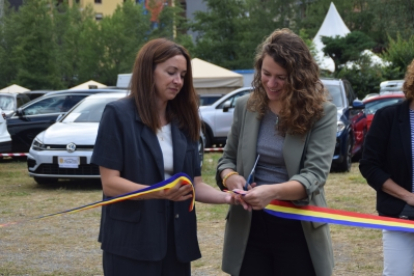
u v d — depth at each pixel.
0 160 13.52
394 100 14.68
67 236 6.12
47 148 8.73
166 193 2.44
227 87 19.83
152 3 52.59
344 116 10.79
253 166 2.88
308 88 2.73
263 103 2.89
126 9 50.72
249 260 2.95
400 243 3.22
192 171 2.77
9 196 8.34
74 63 48.34
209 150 13.95
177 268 2.71
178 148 2.68
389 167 3.25
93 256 5.41
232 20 41.09
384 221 2.87
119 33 46.97
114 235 2.60
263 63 2.77
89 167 8.58
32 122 13.27
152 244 2.57
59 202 7.89
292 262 2.88
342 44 25.56
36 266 5.09
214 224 6.62
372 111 14.57
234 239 2.95
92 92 13.56
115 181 2.54
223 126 15.05
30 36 38.56
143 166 2.58
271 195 2.61
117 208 2.61
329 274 2.86
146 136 2.61
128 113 2.60
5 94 18.70
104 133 2.58
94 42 46.97
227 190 2.91
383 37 44.06
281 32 2.79
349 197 8.22
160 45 2.63
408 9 39.62
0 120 10.85
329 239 2.93
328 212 2.78
